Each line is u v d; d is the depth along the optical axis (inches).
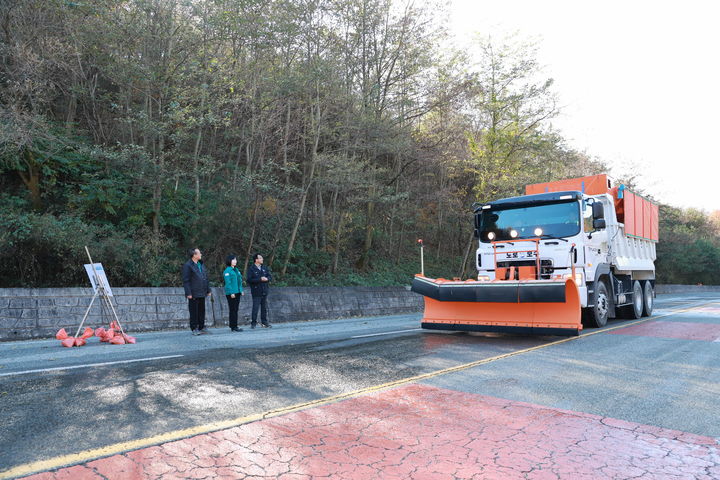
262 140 591.5
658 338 351.9
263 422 149.1
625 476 112.3
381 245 912.3
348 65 661.9
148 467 113.0
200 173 545.0
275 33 547.8
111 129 585.0
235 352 285.0
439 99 722.8
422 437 136.6
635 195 520.7
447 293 370.6
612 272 466.6
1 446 126.6
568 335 326.0
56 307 365.7
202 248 541.3
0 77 447.5
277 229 632.4
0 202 437.1
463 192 869.8
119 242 438.6
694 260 1911.9
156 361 252.1
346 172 601.3
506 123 824.9
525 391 191.9
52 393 182.7
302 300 555.8
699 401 180.2
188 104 527.8
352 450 125.9
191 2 505.0
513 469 114.8
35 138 441.1
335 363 249.9
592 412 164.4
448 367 239.8
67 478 106.3
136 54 506.0
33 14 456.8
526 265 395.5
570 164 864.3
